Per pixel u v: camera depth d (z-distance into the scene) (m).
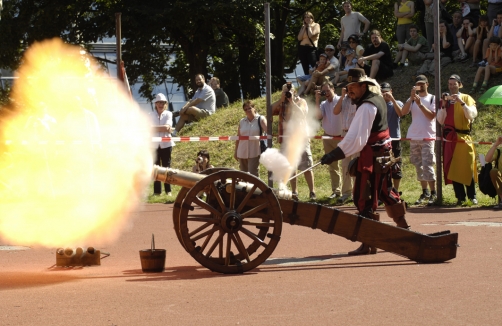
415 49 20.77
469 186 13.58
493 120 17.97
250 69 33.41
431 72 20.05
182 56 35.41
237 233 7.20
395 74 20.66
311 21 21.66
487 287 6.36
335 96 14.70
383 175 8.12
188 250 7.15
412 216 12.12
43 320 5.41
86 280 6.95
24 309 5.76
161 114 16.41
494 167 12.96
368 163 8.03
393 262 7.77
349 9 21.34
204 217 7.44
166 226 11.38
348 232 7.54
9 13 30.38
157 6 29.23
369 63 21.19
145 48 31.09
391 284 6.55
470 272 7.07
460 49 20.30
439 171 13.87
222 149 19.73
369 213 8.12
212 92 21.73
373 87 7.99
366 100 7.91
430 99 13.97
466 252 8.27
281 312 5.57
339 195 14.91
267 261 8.02
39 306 5.86
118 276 7.16
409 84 19.98
